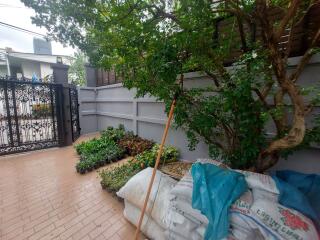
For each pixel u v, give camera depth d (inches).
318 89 80.0
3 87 175.3
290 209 55.0
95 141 199.2
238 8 67.7
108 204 100.3
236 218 52.6
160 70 69.6
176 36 74.6
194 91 97.3
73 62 562.3
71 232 79.6
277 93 78.7
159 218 70.0
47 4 69.8
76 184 123.0
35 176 135.1
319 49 70.6
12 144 185.0
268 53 65.3
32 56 509.0
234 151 93.3
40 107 200.5
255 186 61.9
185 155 153.4
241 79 70.1
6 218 88.0
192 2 62.5
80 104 277.3
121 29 81.8
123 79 102.3
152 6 72.2
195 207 58.2
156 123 182.9
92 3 71.9
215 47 87.8
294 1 57.0
